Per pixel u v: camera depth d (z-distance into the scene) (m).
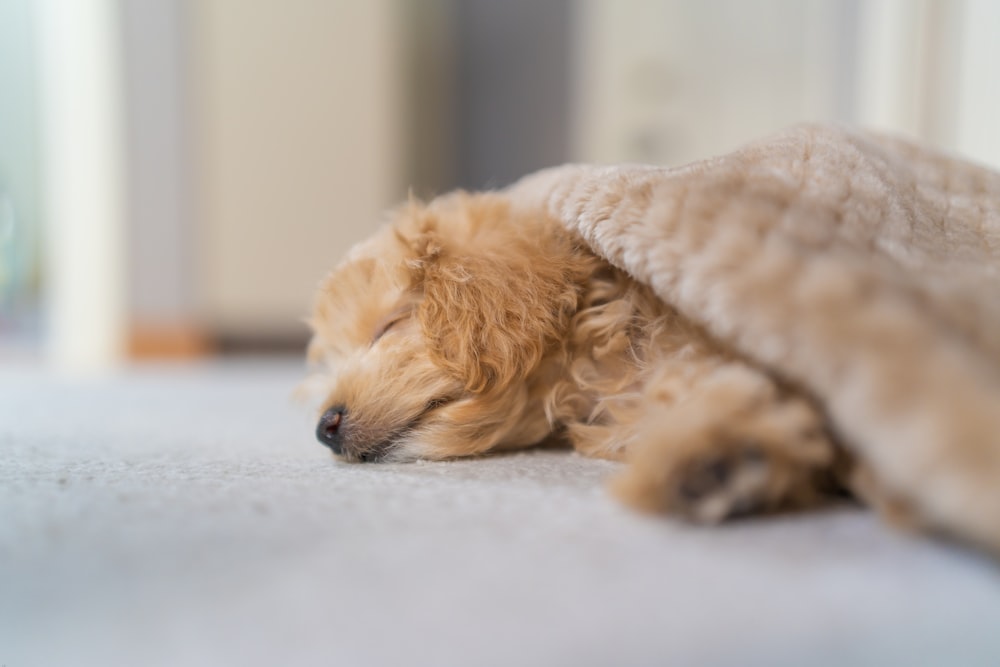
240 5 1.49
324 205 1.55
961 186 0.56
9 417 0.76
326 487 0.48
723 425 0.41
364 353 0.57
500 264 0.54
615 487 0.44
